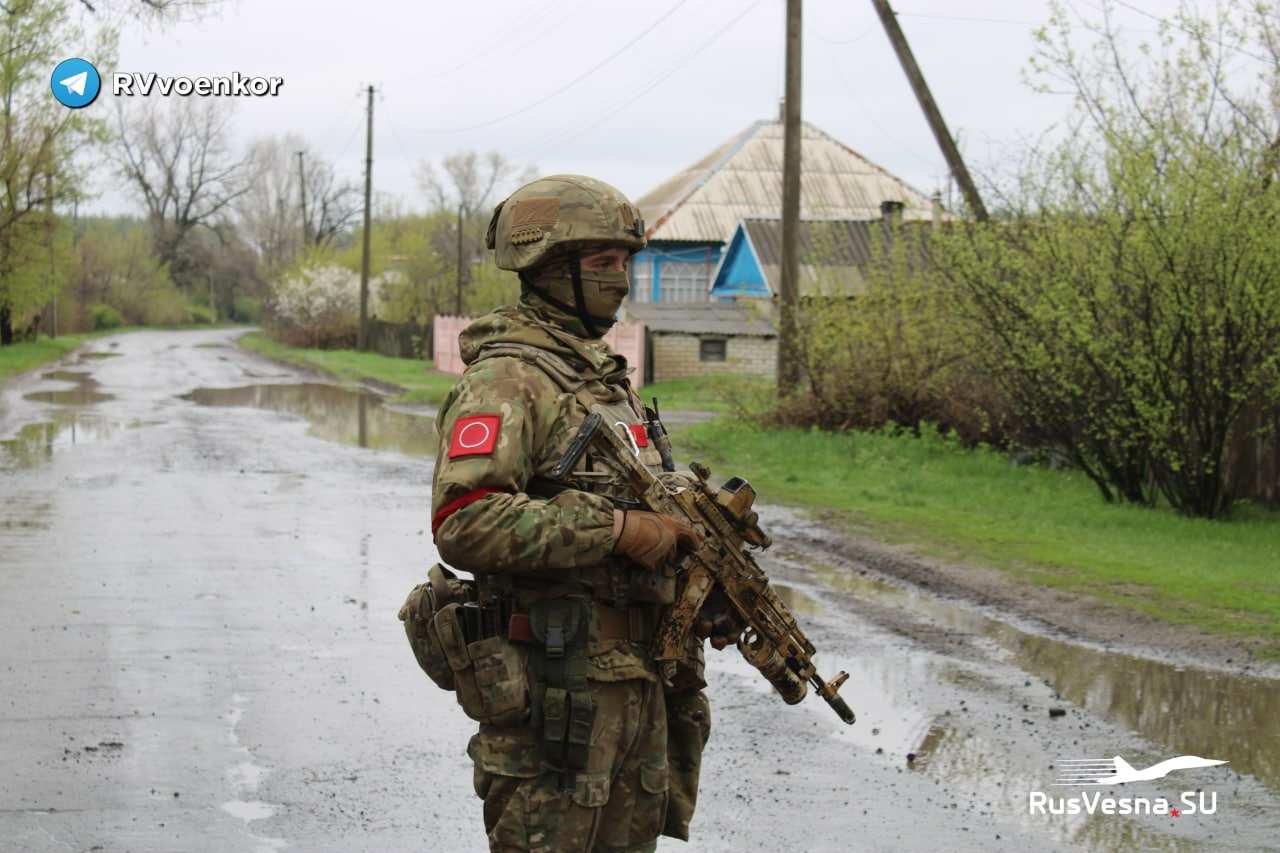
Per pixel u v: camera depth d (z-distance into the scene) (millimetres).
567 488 2953
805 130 51906
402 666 7398
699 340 35625
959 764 5801
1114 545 11039
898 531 11727
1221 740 6125
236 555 10641
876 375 18922
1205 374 11961
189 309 100625
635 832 3072
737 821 5109
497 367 2924
